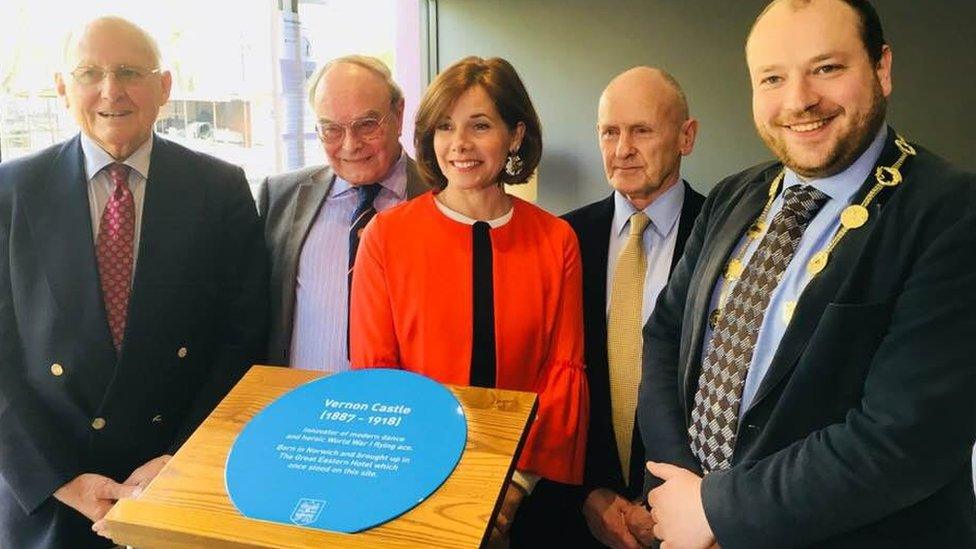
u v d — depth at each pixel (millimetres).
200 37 2246
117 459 1391
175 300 1429
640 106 1522
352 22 2607
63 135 1907
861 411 856
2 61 1823
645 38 2148
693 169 2184
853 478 825
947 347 805
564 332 1347
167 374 1433
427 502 765
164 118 2199
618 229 1638
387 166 1601
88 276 1375
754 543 881
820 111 904
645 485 1260
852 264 880
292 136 2531
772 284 982
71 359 1364
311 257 1603
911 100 1964
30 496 1328
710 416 1039
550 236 1369
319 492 779
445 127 1291
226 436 890
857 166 933
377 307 1318
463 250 1305
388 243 1324
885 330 863
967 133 1928
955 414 798
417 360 1294
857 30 892
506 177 1380
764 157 2105
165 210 1445
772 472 887
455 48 2352
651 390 1207
